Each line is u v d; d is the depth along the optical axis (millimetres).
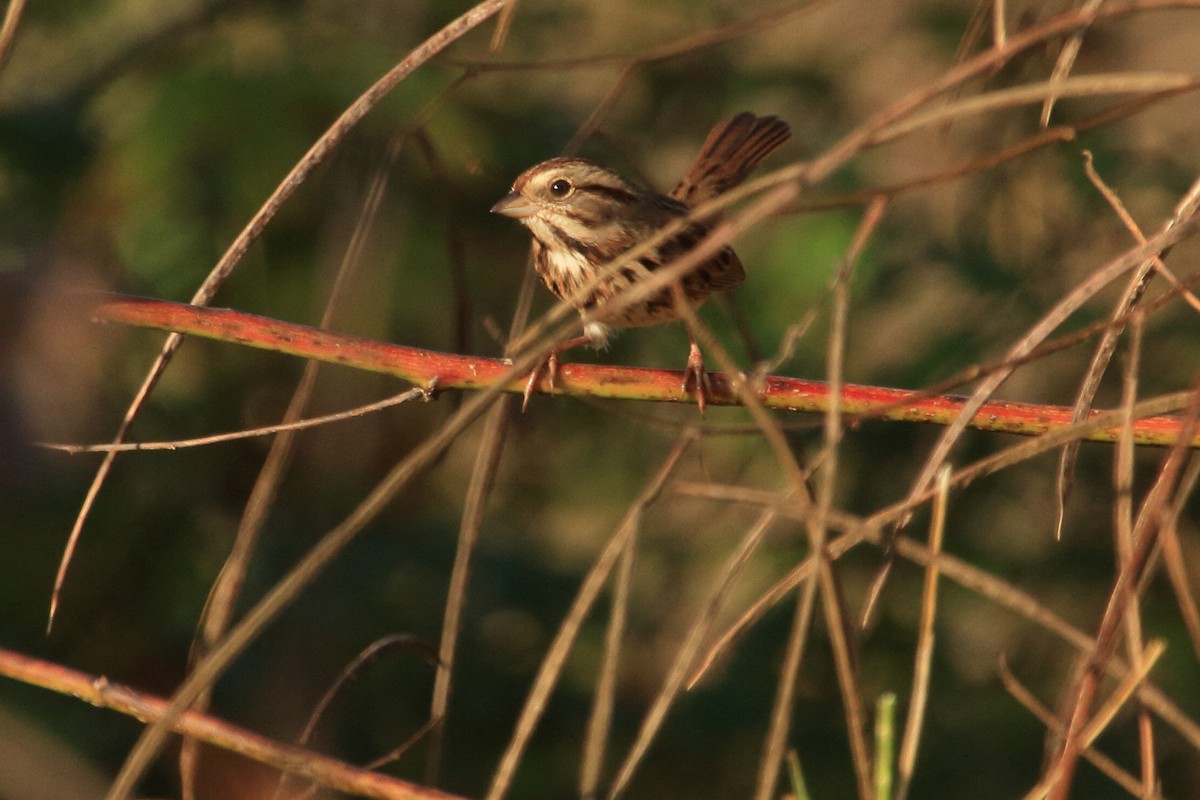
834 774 11398
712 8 13055
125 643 10977
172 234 10312
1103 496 12125
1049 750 5043
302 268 10484
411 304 10648
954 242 11578
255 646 11344
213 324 5988
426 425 11578
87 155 10484
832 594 4184
